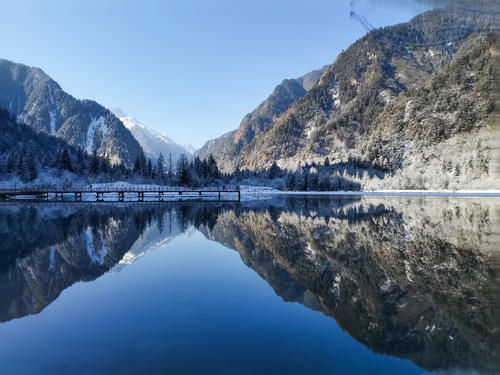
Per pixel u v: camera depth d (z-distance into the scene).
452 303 9.12
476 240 18.83
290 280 11.55
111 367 5.79
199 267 13.51
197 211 38.66
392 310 8.64
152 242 19.20
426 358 6.14
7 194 61.53
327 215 33.44
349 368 5.76
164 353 6.30
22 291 10.35
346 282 11.23
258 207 44.59
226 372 5.57
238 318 8.05
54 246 18.02
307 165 147.62
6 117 169.75
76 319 8.03
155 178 107.94
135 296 9.78
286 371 5.67
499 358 6.11
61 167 91.69
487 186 76.69
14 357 6.17
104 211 38.75
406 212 36.22
